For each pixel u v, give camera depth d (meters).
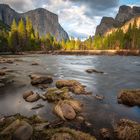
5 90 16.09
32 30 113.94
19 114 10.10
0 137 7.21
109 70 31.69
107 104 12.78
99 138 8.12
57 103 12.44
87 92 15.42
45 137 7.25
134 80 22.41
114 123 9.65
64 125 9.24
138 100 12.68
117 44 109.56
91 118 10.26
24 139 7.12
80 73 27.52
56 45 130.12
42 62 44.69
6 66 33.81
